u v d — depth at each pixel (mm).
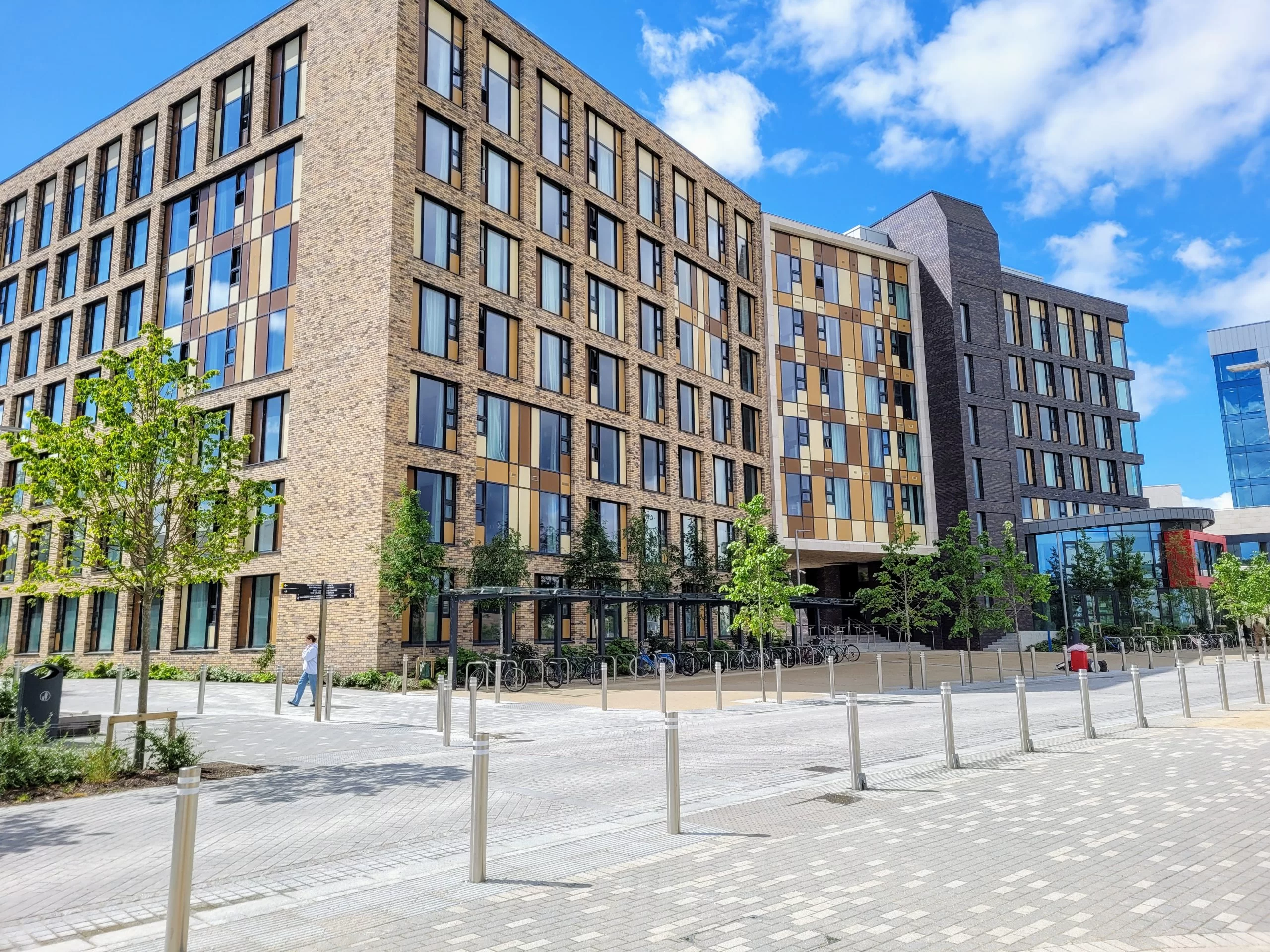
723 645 36531
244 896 5742
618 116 38469
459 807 8531
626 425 36469
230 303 32000
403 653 25781
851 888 5637
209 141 33719
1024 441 57875
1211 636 48062
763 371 45594
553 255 34031
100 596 34094
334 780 10039
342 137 29344
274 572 28391
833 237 49562
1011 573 32469
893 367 50875
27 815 8305
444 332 29188
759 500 23500
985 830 7086
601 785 9672
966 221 53250
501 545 27828
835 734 13875
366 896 5676
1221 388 88625
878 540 48000
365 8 29484
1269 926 4750
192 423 11859
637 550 33406
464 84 31172
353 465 26922
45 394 38469
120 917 5359
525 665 25984
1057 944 4578
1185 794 8281
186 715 17234
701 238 43094
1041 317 61656
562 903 5449
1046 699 20031
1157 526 48094
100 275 37656
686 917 5133
